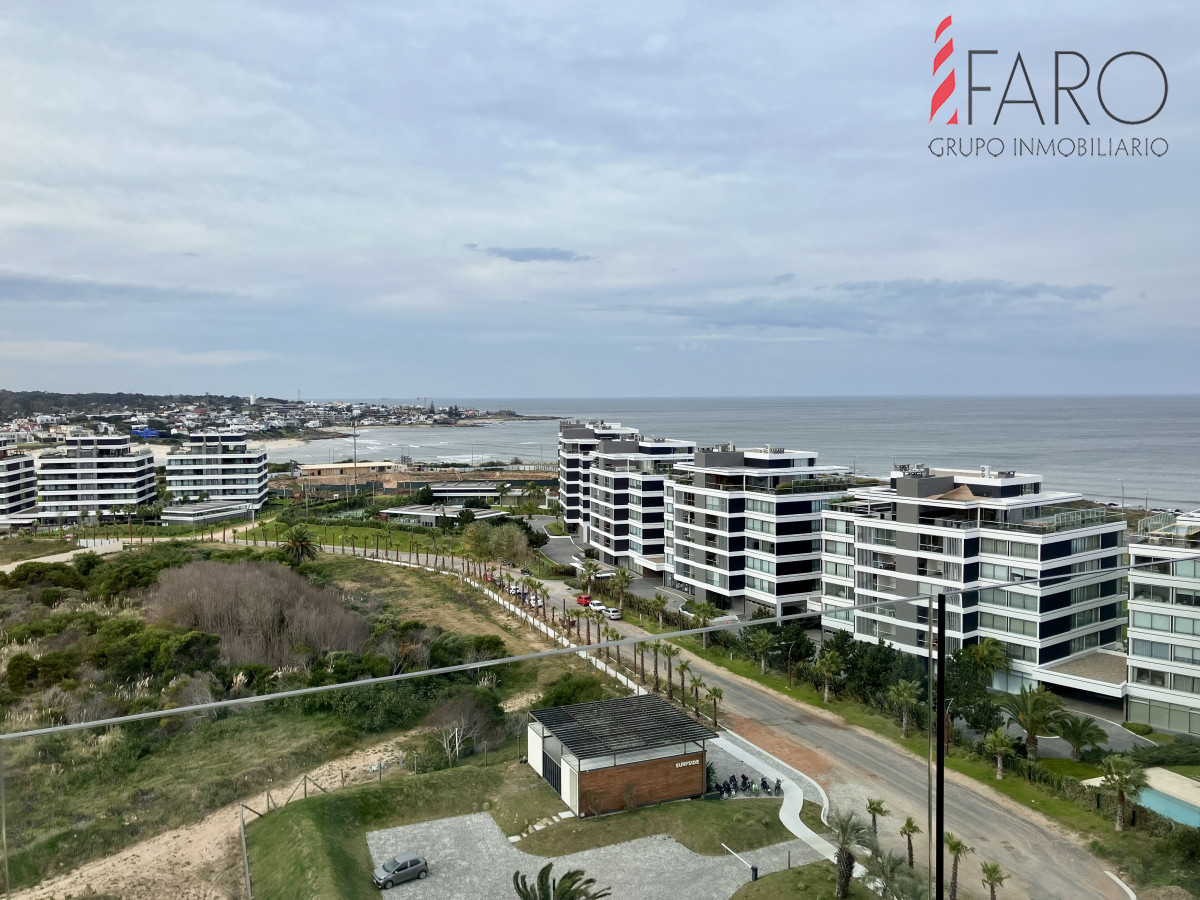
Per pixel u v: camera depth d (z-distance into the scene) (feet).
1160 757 156.87
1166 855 122.42
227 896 98.68
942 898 97.14
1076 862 119.44
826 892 102.94
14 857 101.76
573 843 110.11
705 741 135.13
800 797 131.13
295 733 147.64
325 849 100.78
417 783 118.83
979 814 134.10
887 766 148.56
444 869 101.30
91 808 113.70
